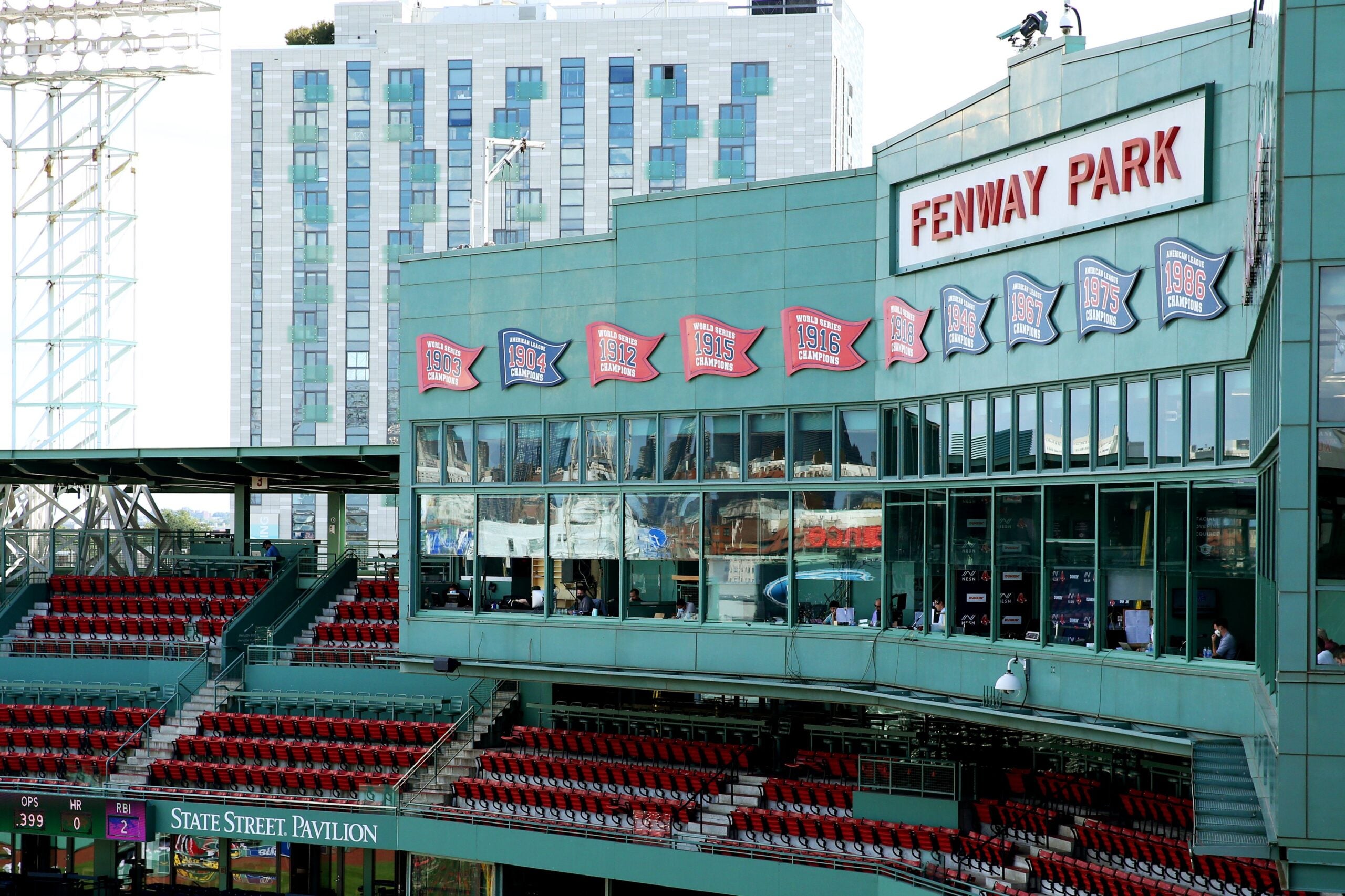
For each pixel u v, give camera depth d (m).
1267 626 17.03
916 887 25.77
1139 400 21.02
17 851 38.56
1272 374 16.06
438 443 31.62
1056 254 22.53
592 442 29.53
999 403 23.72
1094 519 21.75
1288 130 15.12
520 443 30.53
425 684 37.50
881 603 25.97
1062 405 22.44
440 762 34.72
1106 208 21.56
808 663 26.64
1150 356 20.69
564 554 29.86
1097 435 21.78
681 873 29.19
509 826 31.66
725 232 27.98
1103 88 21.55
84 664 40.72
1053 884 25.20
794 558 27.05
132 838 34.41
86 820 34.78
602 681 29.33
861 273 26.39
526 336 30.34
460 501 31.25
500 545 30.67
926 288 25.16
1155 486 20.62
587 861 30.44
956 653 24.11
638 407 28.84
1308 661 15.09
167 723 37.97
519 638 30.22
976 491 24.05
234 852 37.25
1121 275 21.16
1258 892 23.41
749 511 27.59
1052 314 22.50
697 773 32.34
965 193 24.31
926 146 25.11
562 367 29.84
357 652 38.56
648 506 28.78
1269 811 15.63
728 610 27.84
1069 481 22.14
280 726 37.03
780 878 27.98
